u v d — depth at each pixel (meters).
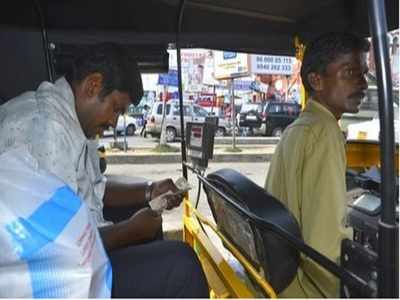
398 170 0.99
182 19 2.31
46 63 2.17
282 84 17.30
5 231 0.88
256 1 2.13
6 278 0.86
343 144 1.40
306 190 1.31
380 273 0.76
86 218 0.98
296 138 1.40
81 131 1.41
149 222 1.53
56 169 1.27
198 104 16.64
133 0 2.22
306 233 1.28
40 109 1.32
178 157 11.55
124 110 1.50
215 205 1.66
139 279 1.32
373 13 0.75
